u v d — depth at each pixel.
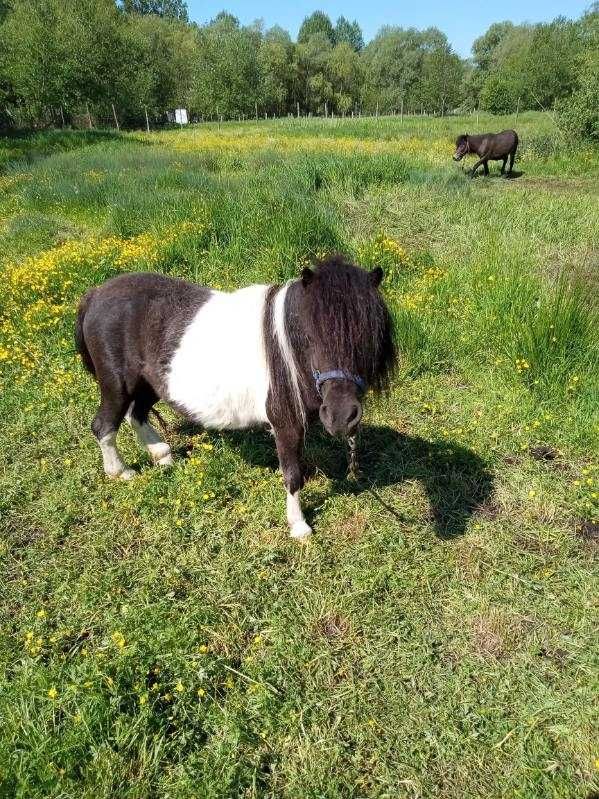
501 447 3.97
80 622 2.79
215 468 3.68
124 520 3.41
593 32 20.78
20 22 29.17
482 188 12.36
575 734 2.29
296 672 2.56
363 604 2.88
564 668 2.56
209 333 3.05
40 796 2.05
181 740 2.26
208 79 49.09
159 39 58.00
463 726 2.34
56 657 2.57
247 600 2.91
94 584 2.99
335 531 3.33
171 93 50.00
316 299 2.39
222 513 3.41
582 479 3.58
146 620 2.75
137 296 3.25
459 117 37.25
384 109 67.25
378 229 8.17
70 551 3.21
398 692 2.47
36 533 3.36
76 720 2.23
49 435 4.18
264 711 2.37
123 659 2.48
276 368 2.81
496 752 2.25
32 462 3.89
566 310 4.75
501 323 5.14
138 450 4.04
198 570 3.07
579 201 9.95
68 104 30.30
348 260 2.67
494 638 2.70
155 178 11.37
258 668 2.55
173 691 2.41
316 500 3.58
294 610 2.85
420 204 9.17
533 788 2.13
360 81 69.31
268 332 2.85
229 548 3.21
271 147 18.92
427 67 56.28
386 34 81.50
